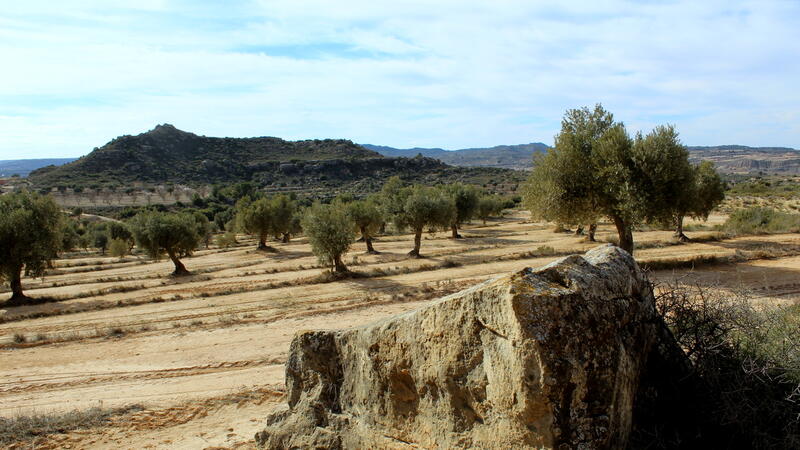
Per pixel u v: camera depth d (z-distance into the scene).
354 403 6.34
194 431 9.66
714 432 5.16
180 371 14.22
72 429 9.98
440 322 5.18
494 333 4.68
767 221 36.38
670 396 5.39
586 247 33.31
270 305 22.36
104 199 117.44
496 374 4.62
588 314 4.59
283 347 15.74
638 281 5.68
